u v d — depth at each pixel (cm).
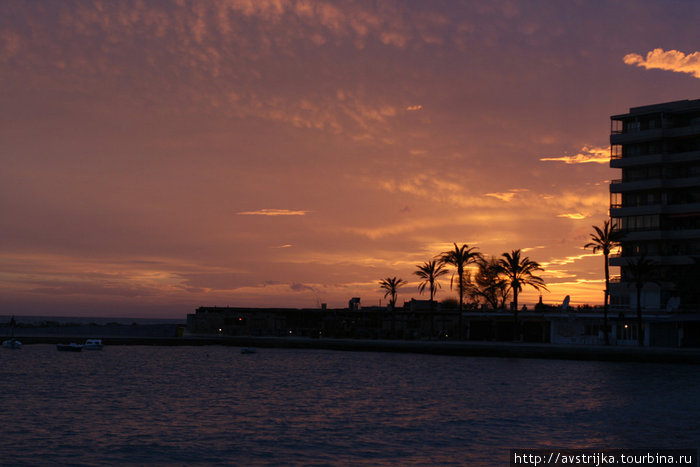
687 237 11575
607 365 8506
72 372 7644
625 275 12106
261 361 9344
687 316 9981
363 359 9675
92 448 3591
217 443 3734
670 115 12069
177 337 13700
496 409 4909
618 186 12275
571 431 4078
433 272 12812
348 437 3903
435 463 3309
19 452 3478
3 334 14488
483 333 11950
